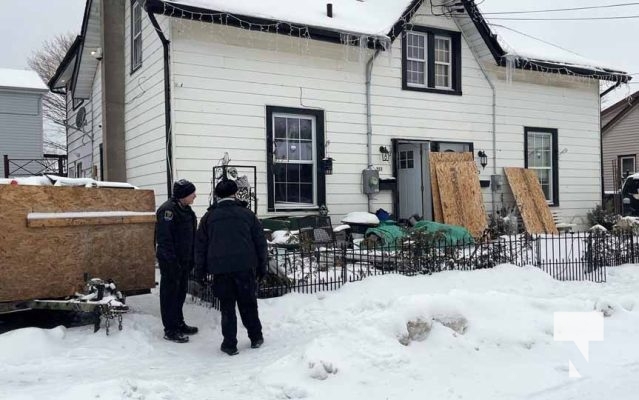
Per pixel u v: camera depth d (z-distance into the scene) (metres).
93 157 16.33
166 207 6.42
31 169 29.34
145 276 7.55
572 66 15.30
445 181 13.42
